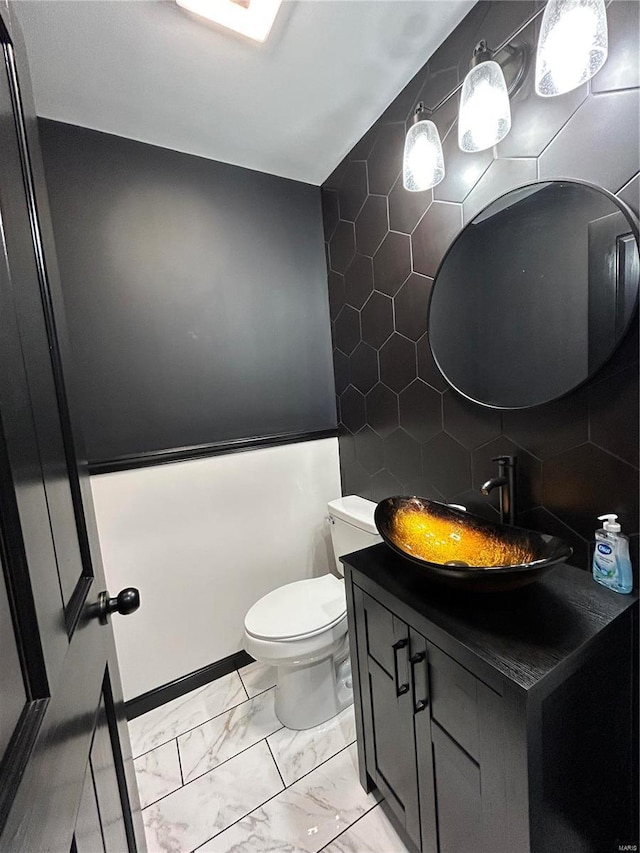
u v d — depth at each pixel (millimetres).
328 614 1457
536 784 679
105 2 975
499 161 1071
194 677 1709
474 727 764
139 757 1396
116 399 1538
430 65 1228
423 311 1402
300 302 1934
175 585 1652
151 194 1564
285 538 1905
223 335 1745
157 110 1375
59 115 1370
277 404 1901
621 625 829
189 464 1656
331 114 1458
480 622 825
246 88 1303
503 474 1111
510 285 1080
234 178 1738
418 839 986
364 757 1191
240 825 1153
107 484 1497
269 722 1520
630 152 804
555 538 939
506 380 1122
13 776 352
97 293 1484
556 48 762
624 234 831
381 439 1708
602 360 887
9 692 376
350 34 1121
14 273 491
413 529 1182
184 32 1073
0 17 526
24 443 458
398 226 1466
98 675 674
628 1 771
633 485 872
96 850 551
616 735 854
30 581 430
